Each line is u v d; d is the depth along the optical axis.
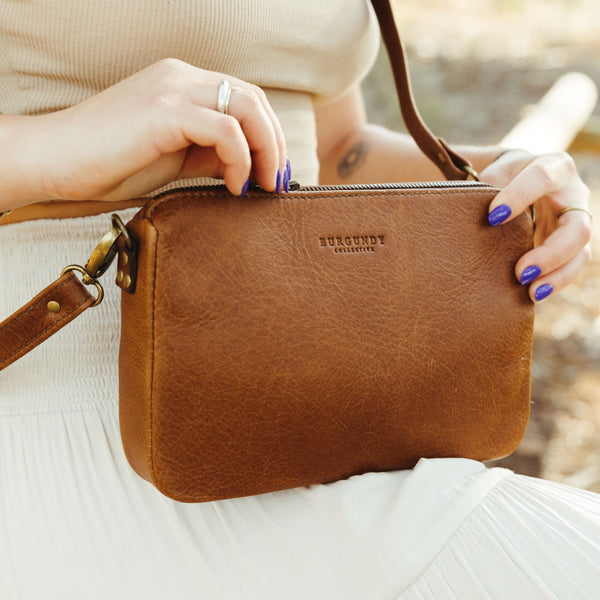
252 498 0.88
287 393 0.80
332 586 0.85
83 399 0.91
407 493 0.85
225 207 0.76
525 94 5.86
